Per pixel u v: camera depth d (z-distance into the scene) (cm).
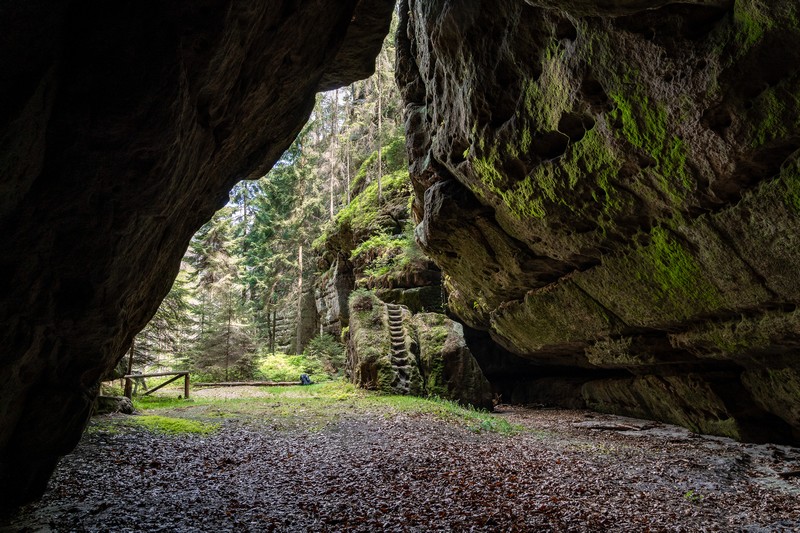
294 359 2623
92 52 353
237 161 739
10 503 534
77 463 752
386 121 3089
